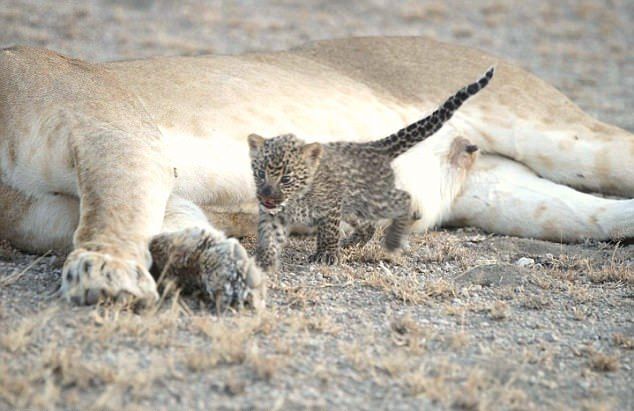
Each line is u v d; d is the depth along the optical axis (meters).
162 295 8.91
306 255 11.16
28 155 10.36
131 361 7.39
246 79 12.73
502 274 10.55
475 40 27.98
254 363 7.46
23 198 10.65
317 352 7.92
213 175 11.37
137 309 8.50
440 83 15.02
